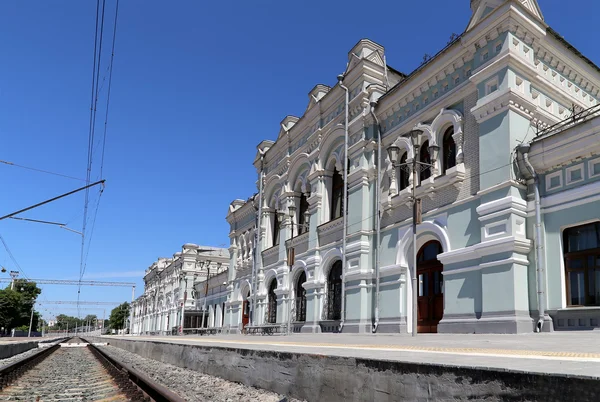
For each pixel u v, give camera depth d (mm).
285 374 7008
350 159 21891
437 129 17281
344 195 21609
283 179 29359
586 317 12172
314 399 6242
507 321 13203
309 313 23609
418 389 4496
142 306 83000
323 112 25016
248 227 35438
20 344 22828
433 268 17266
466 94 16281
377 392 5070
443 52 17109
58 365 15711
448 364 4238
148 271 80312
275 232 31375
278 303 27391
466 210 15516
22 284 83125
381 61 21969
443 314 15695
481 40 15656
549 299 13164
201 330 42031
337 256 22219
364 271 19688
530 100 14898
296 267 25984
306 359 6508
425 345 8438
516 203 13867
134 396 7742
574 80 17094
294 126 27875
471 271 14805
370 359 5234
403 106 19359
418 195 17500
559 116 15922
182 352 12289
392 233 18906
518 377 3531
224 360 9312
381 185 19953
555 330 12820
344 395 5625
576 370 3564
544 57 15938
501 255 13828
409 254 18125
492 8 15531
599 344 7527
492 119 14859
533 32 15273
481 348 7125
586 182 12859
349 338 13602
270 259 30078
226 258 58844
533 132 14867
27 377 11531
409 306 17750
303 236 25609
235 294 36594
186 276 55438
